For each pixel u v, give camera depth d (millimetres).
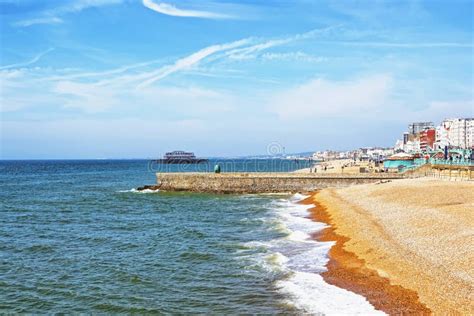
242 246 31938
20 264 28125
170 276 25047
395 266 22734
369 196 51188
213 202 62812
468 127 199500
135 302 21031
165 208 57094
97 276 25328
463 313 16453
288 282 22625
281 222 41812
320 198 56562
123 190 85375
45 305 20875
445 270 21172
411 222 32750
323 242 31359
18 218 49094
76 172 181625
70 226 43344
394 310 17859
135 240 35625
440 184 53625
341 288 21125
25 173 170625
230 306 20016
